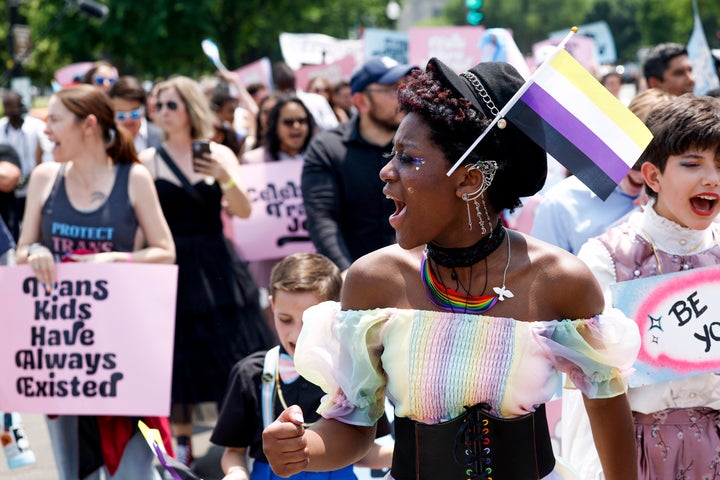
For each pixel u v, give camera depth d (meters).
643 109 3.75
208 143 4.98
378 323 2.13
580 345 2.08
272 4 28.52
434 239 2.11
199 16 24.75
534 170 2.12
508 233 2.17
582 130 2.08
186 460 5.20
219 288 5.12
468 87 2.04
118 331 4.15
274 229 6.42
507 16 95.81
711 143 2.66
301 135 6.52
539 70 2.04
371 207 4.96
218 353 5.08
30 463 5.07
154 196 4.28
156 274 4.17
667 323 2.76
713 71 7.49
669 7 50.28
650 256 2.84
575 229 3.75
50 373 4.17
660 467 2.78
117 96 6.97
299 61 13.50
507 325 2.06
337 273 3.40
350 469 3.27
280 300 3.34
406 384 2.11
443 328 2.08
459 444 2.11
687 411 2.77
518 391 2.08
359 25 42.12
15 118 10.69
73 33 24.66
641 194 3.26
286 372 3.40
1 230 4.79
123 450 4.19
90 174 4.23
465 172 2.04
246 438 3.43
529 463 2.13
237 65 28.25
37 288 4.19
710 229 2.90
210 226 5.21
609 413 2.22
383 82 4.88
